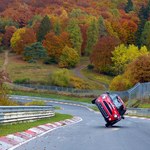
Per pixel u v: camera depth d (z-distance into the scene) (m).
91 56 138.25
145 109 54.75
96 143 18.84
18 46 156.38
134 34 166.00
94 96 98.25
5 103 39.66
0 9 188.62
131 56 126.31
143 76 86.50
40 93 103.25
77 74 131.62
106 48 135.00
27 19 180.25
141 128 30.11
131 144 18.58
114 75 132.62
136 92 68.88
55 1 193.75
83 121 39.69
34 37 157.00
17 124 26.81
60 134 23.42
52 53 148.62
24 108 29.33
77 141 19.58
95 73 135.00
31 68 135.75
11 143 18.11
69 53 143.38
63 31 159.62
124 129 28.88
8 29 169.12
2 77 41.19
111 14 186.38
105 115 31.91
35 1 192.00
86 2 198.12
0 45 165.50
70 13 182.00
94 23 162.50
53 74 114.50
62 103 89.00
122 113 32.50
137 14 187.75
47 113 37.62
